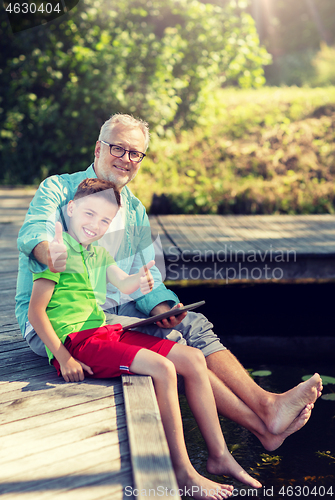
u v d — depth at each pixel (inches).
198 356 87.0
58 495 59.7
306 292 215.0
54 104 338.6
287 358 152.5
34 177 351.3
